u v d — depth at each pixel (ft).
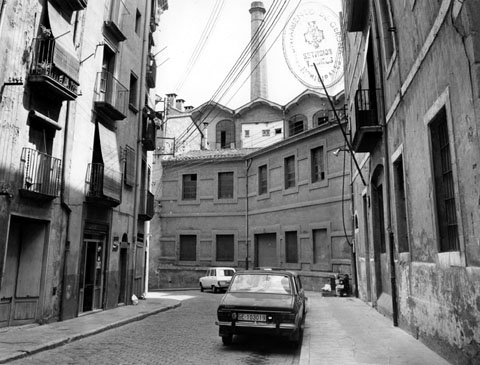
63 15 42.55
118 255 54.39
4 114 33.55
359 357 23.16
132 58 61.52
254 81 135.44
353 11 44.80
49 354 27.07
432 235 24.84
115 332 36.32
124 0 58.80
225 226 104.06
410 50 28.17
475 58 17.53
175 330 37.37
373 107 40.86
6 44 34.06
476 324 18.44
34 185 37.19
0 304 35.12
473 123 17.92
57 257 40.32
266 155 98.68
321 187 81.61
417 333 28.27
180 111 127.65
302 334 31.12
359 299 60.34
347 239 69.82
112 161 51.37
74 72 41.75
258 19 140.36
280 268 90.58
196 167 109.81
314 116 102.53
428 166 24.98
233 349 28.40
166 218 110.93
